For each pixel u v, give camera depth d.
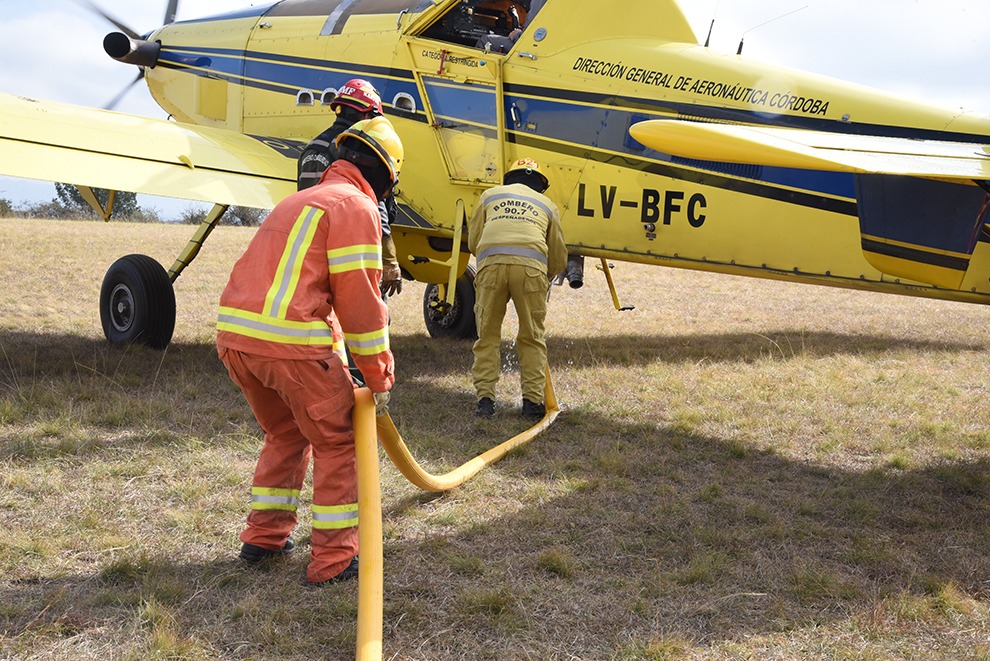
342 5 7.13
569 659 2.41
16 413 4.35
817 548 3.23
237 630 2.51
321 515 2.81
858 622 2.64
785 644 2.52
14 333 6.70
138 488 3.56
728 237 5.45
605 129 5.73
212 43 7.98
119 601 2.61
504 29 6.74
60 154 5.45
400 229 6.41
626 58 5.69
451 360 6.65
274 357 2.67
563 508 3.58
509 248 4.84
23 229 17.09
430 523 3.37
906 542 3.31
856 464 4.34
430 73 6.37
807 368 6.61
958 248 3.94
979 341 8.23
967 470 4.20
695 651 2.46
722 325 9.12
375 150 2.96
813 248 5.21
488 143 6.13
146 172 5.68
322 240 2.73
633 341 7.86
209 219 6.43
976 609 2.75
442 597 2.76
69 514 3.25
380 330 2.77
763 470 4.20
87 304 8.45
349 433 2.86
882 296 12.50
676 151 3.14
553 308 10.21
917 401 5.60
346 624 2.55
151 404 4.71
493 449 4.23
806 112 5.05
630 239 5.75
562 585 2.86
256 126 7.57
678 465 4.23
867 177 4.09
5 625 2.46
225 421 4.53
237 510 3.39
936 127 4.71
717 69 5.39
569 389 5.78
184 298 9.17
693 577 2.91
